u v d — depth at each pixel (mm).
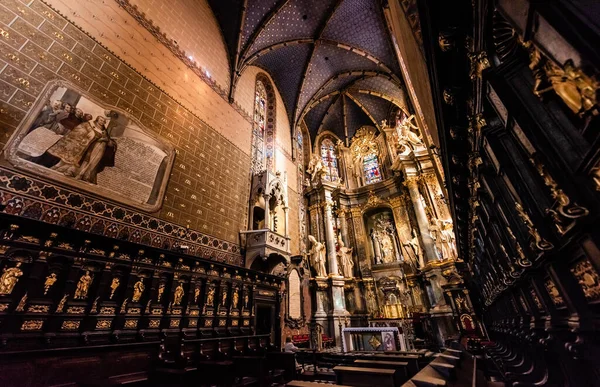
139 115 7617
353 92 21422
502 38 1862
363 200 19828
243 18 12898
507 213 3174
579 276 2064
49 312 4449
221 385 4777
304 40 16219
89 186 5984
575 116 1372
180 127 8898
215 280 7875
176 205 7953
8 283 4109
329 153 23328
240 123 12375
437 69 2736
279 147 15977
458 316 11945
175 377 4711
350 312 16062
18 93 5316
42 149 5414
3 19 5418
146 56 8406
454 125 3352
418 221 15562
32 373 3967
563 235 1934
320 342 12641
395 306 15047
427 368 3219
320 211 19016
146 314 5828
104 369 4742
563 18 1135
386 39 15570
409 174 16891
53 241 4762
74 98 6188
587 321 1984
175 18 10180
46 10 6148
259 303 9664
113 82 7164
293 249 14969
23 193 4945
